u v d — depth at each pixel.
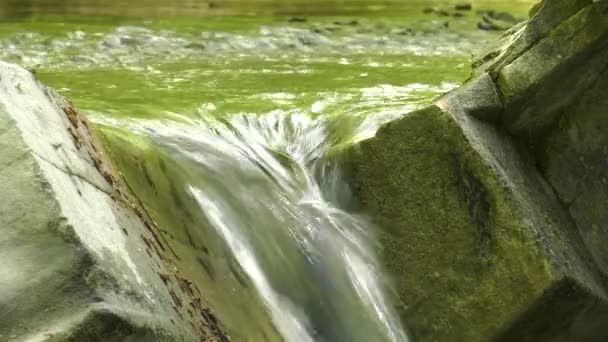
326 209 7.00
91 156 5.12
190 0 15.38
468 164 6.34
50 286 3.72
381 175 6.80
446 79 10.95
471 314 6.38
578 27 6.46
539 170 6.90
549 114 6.82
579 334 6.70
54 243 3.83
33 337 3.56
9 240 3.85
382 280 6.73
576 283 6.15
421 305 6.60
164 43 12.58
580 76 6.63
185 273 5.43
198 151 6.89
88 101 8.34
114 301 3.76
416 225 6.64
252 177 6.98
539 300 6.11
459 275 6.44
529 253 6.10
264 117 8.12
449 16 16.12
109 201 4.77
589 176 6.80
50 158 4.33
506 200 6.20
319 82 10.27
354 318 6.56
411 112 6.62
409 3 16.98
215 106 8.31
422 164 6.59
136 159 6.12
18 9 13.70
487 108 6.65
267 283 6.37
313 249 6.73
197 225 6.22
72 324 3.59
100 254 3.93
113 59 11.41
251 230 6.58
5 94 4.56
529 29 6.69
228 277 6.09
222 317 5.54
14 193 3.98
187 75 10.47
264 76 10.57
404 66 11.88
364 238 6.83
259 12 15.23
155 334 3.91
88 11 14.02
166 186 6.25
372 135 7.21
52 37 12.32
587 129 6.76
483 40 14.41
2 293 3.70
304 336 6.29
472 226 6.38
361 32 14.37
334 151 7.20
